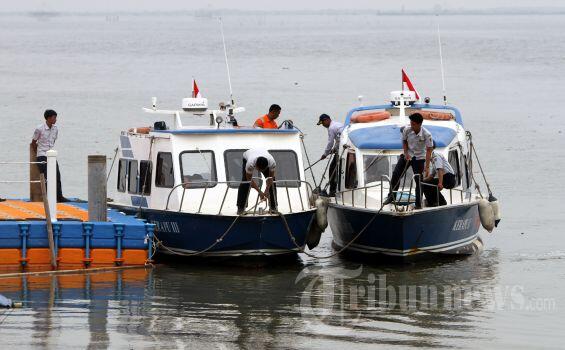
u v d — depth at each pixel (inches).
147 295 1834.4
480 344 1558.8
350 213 2167.8
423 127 2121.1
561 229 2583.7
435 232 2144.4
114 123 4884.4
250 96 6427.2
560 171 3558.1
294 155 2190.0
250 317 1696.6
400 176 2127.2
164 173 2156.7
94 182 2050.9
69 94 6648.6
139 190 2256.4
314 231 2223.2
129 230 2017.7
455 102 6195.9
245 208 2073.1
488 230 2342.5
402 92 2456.9
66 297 1800.0
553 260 2210.9
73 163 3614.7
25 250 1968.5
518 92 6939.0
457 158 2299.5
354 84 7514.8
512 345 1555.1
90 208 2054.6
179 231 2101.4
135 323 1640.0
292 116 5201.8
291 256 2234.3
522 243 2409.0
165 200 2143.2
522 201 2999.5
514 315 1737.2
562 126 4918.8
